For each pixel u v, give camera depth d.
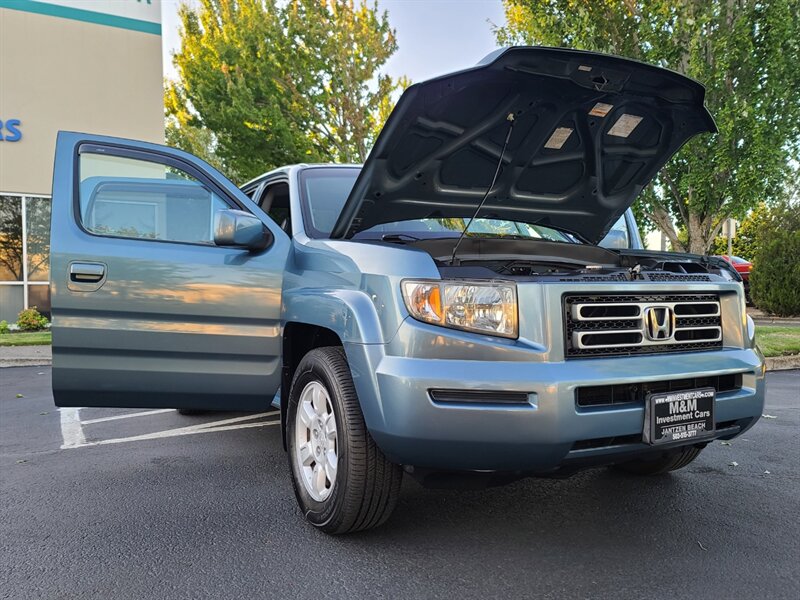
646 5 10.47
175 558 2.64
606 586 2.35
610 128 3.31
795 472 3.72
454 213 3.58
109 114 12.70
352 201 3.11
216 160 26.83
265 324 3.28
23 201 11.96
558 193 3.70
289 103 14.59
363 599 2.28
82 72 12.42
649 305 2.62
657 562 2.54
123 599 2.31
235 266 3.27
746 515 3.04
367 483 2.61
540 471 2.44
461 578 2.42
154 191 3.43
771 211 14.96
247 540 2.81
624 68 2.88
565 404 2.31
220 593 2.34
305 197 3.70
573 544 2.72
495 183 3.45
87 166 3.34
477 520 3.00
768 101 10.05
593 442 2.43
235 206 3.43
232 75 14.57
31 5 11.91
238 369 3.27
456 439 2.32
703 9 9.98
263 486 3.57
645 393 2.52
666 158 3.60
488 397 2.33
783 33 9.77
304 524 3.00
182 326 3.22
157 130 13.21
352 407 2.63
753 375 2.80
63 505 3.29
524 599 2.26
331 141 15.38
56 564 2.60
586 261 3.55
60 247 3.14
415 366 2.37
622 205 3.90
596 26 10.56
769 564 2.52
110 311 3.16
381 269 2.61
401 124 2.78
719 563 2.53
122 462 4.07
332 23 14.05
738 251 26.98
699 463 3.91
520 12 11.75
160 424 5.17
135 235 3.35
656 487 3.46
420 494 3.36
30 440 4.69
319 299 2.85
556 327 2.40
